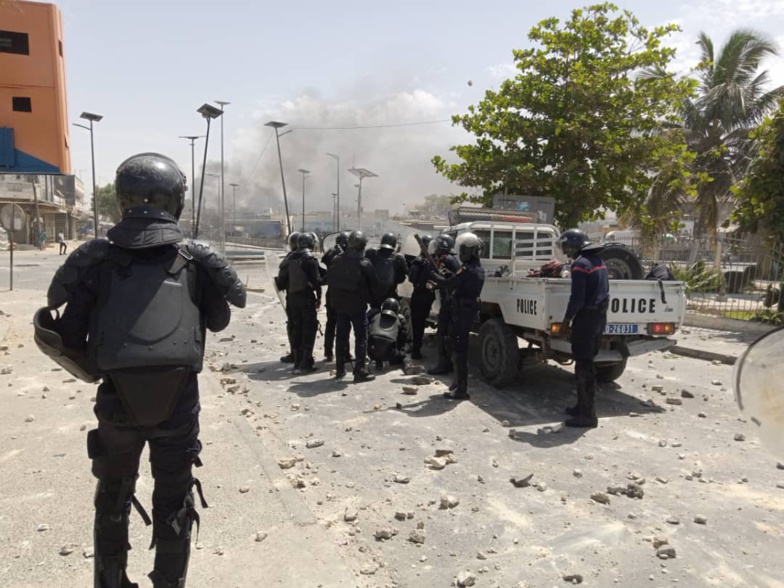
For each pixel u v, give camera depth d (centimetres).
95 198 3825
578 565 321
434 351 955
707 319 1212
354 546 338
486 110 1608
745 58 2352
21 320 1083
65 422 527
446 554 332
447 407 626
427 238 855
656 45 1493
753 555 333
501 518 376
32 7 948
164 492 246
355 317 732
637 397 684
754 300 1235
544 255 926
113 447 235
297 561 311
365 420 579
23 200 4509
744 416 204
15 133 959
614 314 640
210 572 300
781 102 1199
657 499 406
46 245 4791
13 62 949
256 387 708
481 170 1605
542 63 1523
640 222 1903
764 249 1214
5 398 600
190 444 245
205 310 255
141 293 228
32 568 297
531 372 806
